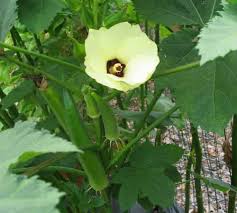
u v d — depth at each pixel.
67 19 0.49
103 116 0.33
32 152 0.21
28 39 0.51
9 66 0.54
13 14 0.35
